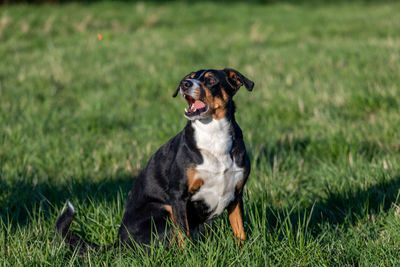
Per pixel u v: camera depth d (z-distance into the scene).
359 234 4.98
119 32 23.08
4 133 8.87
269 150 7.71
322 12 29.91
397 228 4.93
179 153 4.92
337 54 14.91
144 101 11.39
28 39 21.17
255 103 10.64
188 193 4.89
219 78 5.02
